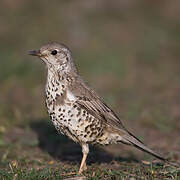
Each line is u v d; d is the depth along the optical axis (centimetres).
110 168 1146
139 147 1130
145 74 2275
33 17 2936
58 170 1123
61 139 1468
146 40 2677
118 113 1725
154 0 3222
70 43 2608
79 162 1240
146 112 1700
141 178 1037
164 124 1579
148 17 3050
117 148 1380
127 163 1200
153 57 2484
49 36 2677
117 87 2103
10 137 1467
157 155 1122
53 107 1097
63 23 2859
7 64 2291
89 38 2681
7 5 3081
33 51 1136
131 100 1898
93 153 1323
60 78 1109
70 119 1091
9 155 1297
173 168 1095
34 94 2016
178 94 1994
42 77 2202
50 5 3097
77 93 1097
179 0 3216
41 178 1060
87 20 2927
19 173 1074
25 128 1558
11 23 2855
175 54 2542
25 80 2172
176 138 1465
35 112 1764
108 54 2439
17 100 1938
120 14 3073
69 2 3153
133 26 2897
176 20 3002
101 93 1983
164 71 2323
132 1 3222
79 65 2312
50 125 1586
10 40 2617
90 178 1043
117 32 2789
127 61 2416
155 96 1977
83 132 1104
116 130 1134
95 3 3136
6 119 1605
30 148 1391
